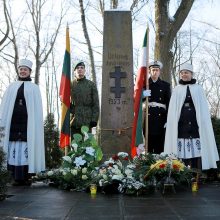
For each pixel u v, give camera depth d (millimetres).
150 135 8727
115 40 9086
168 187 6672
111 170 6605
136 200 5703
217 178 8766
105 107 8969
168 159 6754
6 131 7961
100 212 4672
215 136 9070
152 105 8719
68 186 7121
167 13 14680
